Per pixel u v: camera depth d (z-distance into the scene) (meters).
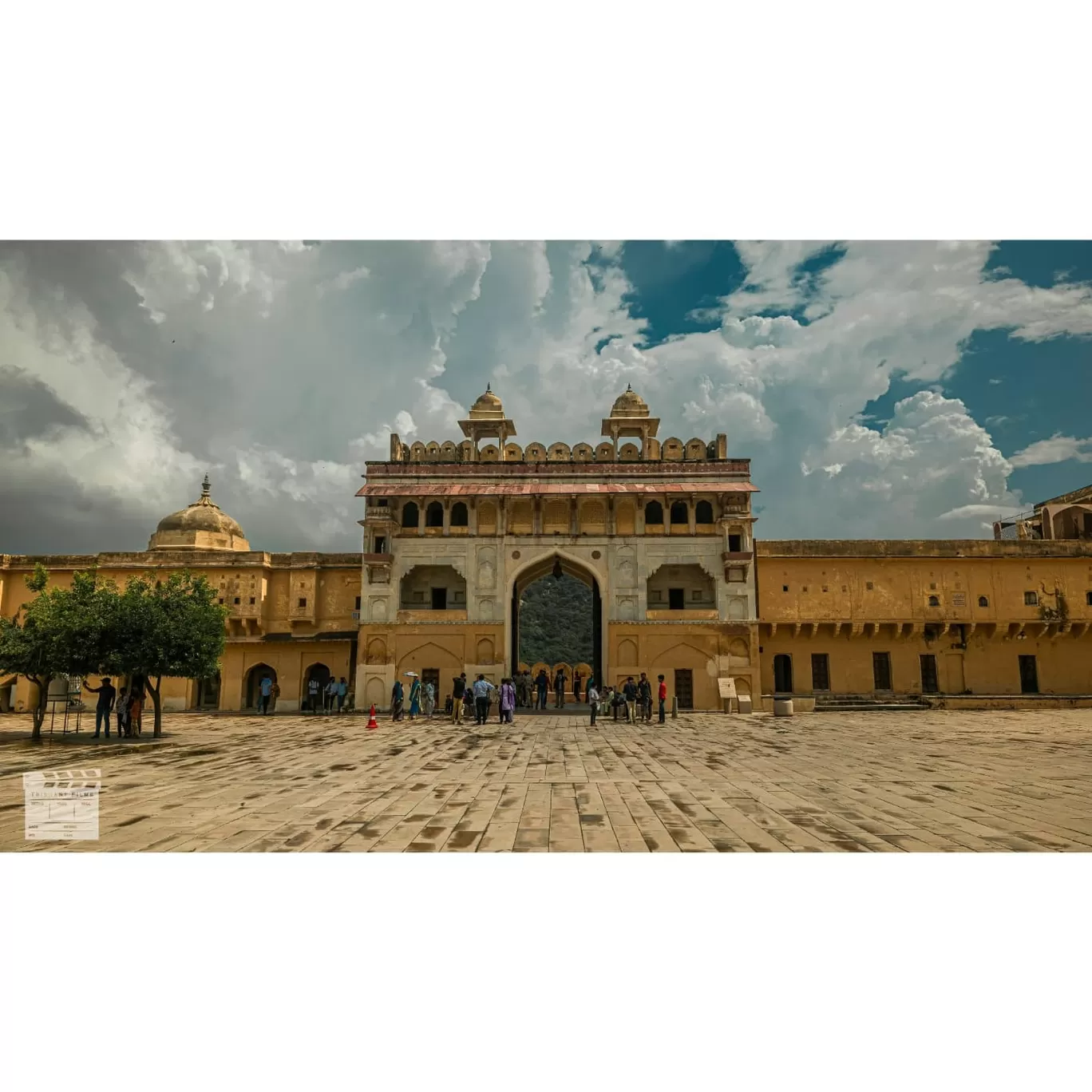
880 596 23.80
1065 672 24.00
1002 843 6.48
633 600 22.50
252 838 6.72
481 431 26.17
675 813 7.74
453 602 23.77
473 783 9.68
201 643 15.85
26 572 25.27
